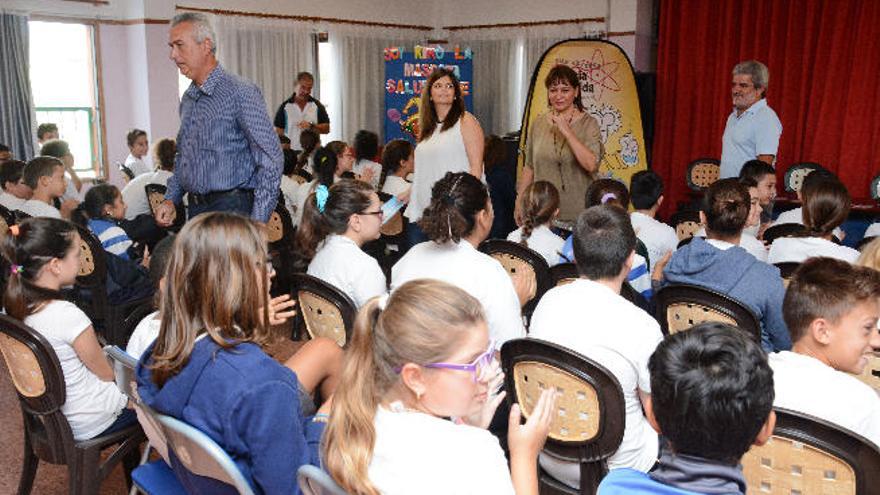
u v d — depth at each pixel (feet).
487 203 8.68
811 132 25.18
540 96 25.46
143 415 6.15
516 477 4.78
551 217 12.34
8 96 26.73
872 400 5.52
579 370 6.51
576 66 25.73
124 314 13.60
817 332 6.06
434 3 37.55
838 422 5.43
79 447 7.86
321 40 33.76
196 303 5.36
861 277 5.96
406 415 4.28
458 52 33.37
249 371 5.24
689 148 28.17
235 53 31.01
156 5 28.89
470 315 4.37
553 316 7.02
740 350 3.86
